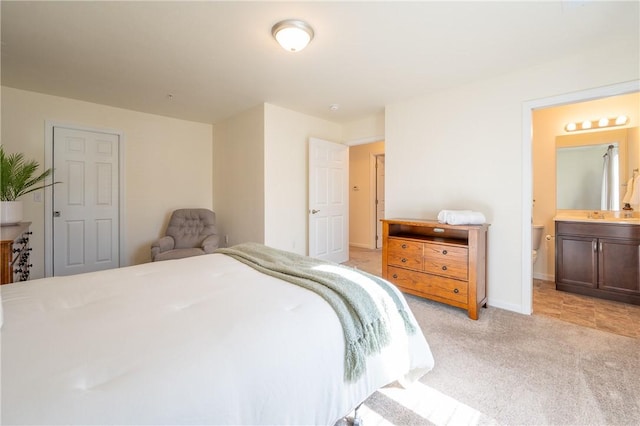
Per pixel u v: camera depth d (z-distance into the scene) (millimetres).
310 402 903
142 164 3885
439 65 2473
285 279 1384
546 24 1890
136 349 754
